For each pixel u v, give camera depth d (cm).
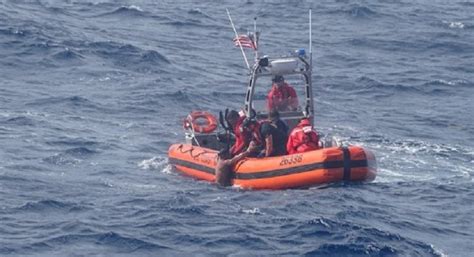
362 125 5984
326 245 3666
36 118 5738
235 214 4006
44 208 4097
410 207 4203
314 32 8794
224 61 7625
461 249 3750
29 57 7175
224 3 9906
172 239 3747
